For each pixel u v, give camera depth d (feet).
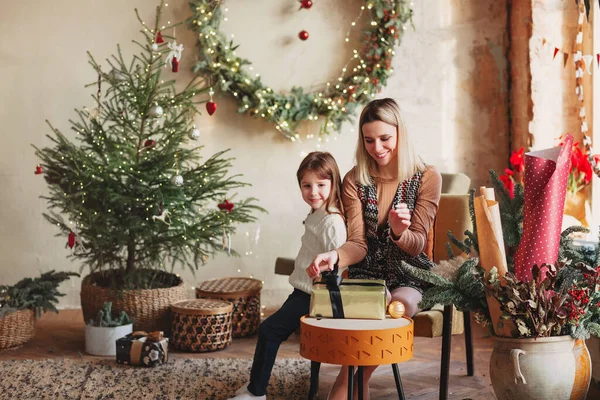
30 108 15.23
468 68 16.02
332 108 15.23
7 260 15.25
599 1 11.34
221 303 12.61
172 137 12.66
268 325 9.18
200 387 10.16
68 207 12.35
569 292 7.32
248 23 15.53
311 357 7.50
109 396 9.69
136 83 13.34
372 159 9.23
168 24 15.33
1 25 15.12
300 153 15.79
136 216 12.28
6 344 12.11
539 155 7.91
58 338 13.10
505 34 15.98
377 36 15.31
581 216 13.32
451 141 16.05
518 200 8.36
